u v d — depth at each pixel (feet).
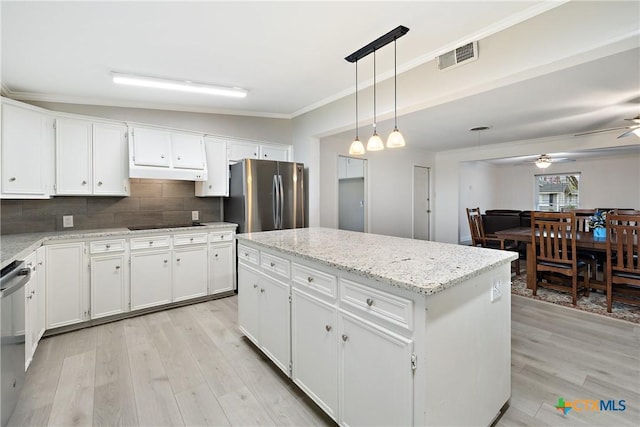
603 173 24.88
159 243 10.62
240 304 8.60
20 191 8.63
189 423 5.40
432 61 8.57
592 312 10.32
